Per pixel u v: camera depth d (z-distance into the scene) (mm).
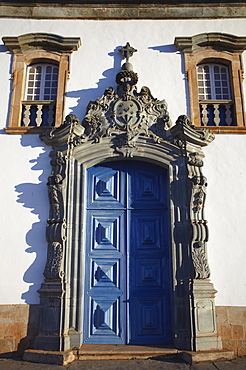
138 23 7809
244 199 6688
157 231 6645
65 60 7516
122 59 7559
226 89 7590
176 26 7793
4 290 6230
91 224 6672
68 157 6703
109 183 6887
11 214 6598
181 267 6203
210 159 6891
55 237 6242
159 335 6184
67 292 6047
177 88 7355
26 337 6020
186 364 5371
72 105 7246
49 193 6516
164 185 6867
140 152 6754
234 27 7812
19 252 6406
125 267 6473
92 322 6215
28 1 7895
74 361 5512
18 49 7594
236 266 6344
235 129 7031
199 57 7551
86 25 7805
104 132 6809
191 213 6367
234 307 6160
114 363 5375
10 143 7000
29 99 7512
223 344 6012
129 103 6988
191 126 6742
